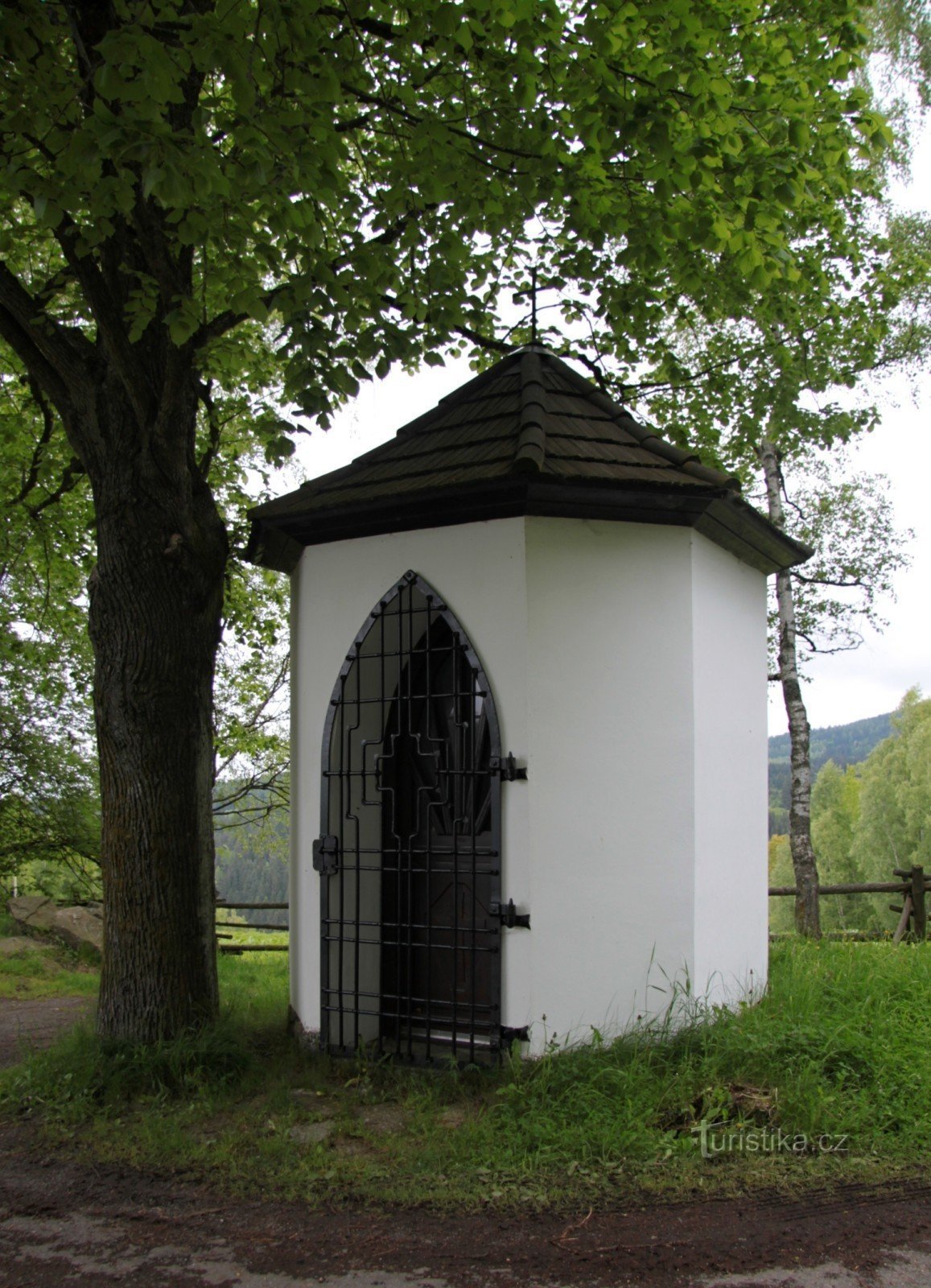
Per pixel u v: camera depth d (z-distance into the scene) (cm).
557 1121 423
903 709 3703
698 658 555
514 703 512
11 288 535
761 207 532
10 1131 453
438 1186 380
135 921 534
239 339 788
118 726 544
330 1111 470
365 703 591
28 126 416
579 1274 316
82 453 557
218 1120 461
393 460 608
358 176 708
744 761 627
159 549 547
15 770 1156
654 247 568
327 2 482
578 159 550
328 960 572
